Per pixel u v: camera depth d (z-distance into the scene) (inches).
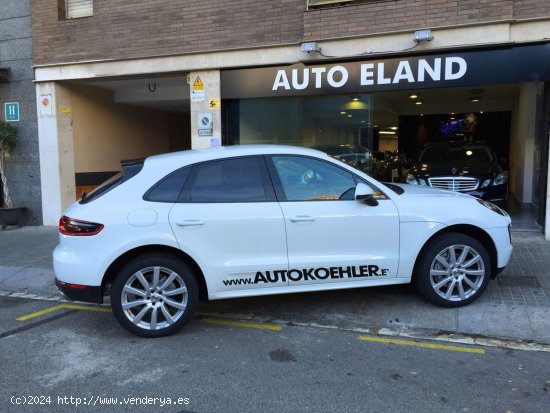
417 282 202.8
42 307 231.6
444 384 146.3
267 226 184.9
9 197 442.0
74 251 180.2
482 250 200.2
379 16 324.5
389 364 160.7
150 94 488.1
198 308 218.2
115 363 163.5
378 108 530.3
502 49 305.7
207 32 368.2
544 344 175.6
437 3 311.3
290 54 351.3
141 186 184.4
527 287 224.8
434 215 195.0
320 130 371.2
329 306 214.8
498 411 130.8
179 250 183.3
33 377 153.9
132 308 183.3
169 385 147.3
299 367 159.0
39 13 414.0
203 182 187.3
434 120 691.4
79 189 458.0
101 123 484.7
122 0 387.9
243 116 381.4
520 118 478.0
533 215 389.1
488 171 366.6
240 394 141.3
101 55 397.4
